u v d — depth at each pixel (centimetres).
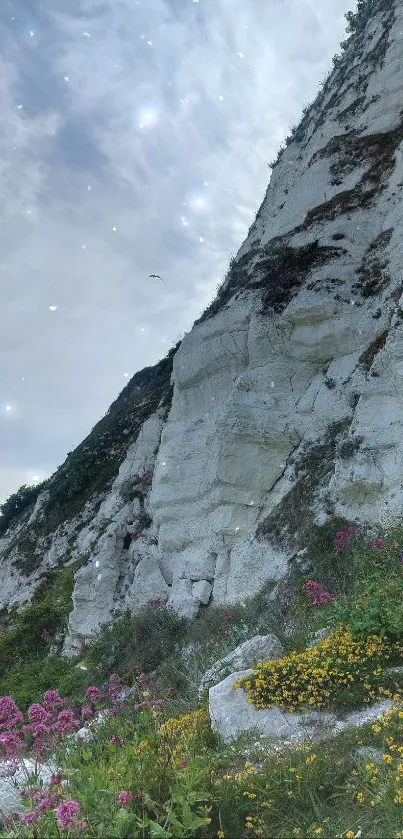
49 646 1806
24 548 2470
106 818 428
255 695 643
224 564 1415
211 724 651
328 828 445
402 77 1836
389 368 1262
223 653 1016
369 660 648
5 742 505
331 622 804
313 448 1378
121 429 2633
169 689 941
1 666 1783
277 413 1469
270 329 1557
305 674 641
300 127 2295
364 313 1480
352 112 1938
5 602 2298
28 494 3177
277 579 1222
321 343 1492
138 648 1353
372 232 1627
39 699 1469
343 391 1408
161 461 1703
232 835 446
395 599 726
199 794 453
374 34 2072
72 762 511
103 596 1678
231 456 1458
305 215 1800
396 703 583
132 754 506
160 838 414
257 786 491
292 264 1664
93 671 1416
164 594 1520
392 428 1198
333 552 1128
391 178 1689
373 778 474
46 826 435
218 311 1820
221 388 1659
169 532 1602
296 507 1305
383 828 430
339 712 602
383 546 1022
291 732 595
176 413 1761
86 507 2358
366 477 1167
